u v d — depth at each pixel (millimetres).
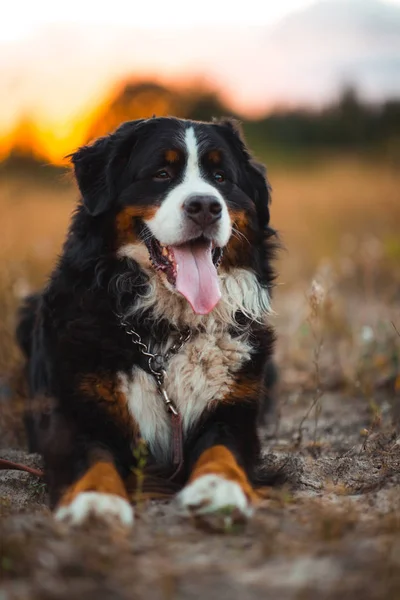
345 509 3326
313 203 17406
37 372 4918
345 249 12375
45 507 3734
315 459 4480
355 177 18969
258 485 3857
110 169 4473
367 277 10328
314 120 25328
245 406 4277
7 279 7066
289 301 10383
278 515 3332
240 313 4547
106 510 3246
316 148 24531
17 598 2529
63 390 4102
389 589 2492
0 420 5492
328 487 3891
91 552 2770
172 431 4254
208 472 3562
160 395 4227
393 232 12484
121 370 4137
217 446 3961
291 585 2584
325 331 7523
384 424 5195
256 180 4848
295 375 6992
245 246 4641
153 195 4410
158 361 4250
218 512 3252
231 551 2906
